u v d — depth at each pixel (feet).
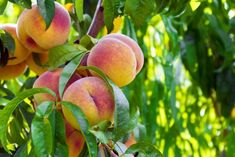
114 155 2.38
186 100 5.49
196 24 4.78
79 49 2.58
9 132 2.79
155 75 4.93
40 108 2.23
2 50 2.83
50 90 2.29
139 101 4.53
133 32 4.01
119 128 2.28
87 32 2.95
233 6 4.53
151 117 4.75
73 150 2.48
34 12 2.72
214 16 5.00
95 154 2.20
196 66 5.37
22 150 2.42
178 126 5.00
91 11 3.59
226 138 5.49
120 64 2.47
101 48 2.49
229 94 5.52
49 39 2.73
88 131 2.22
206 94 5.51
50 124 2.25
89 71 2.51
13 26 2.95
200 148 5.33
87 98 2.35
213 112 5.81
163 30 4.83
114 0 2.77
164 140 4.98
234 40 5.55
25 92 2.26
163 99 4.91
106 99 2.38
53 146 2.27
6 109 2.26
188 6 3.42
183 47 5.24
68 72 2.38
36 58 2.90
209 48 5.36
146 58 4.67
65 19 2.78
